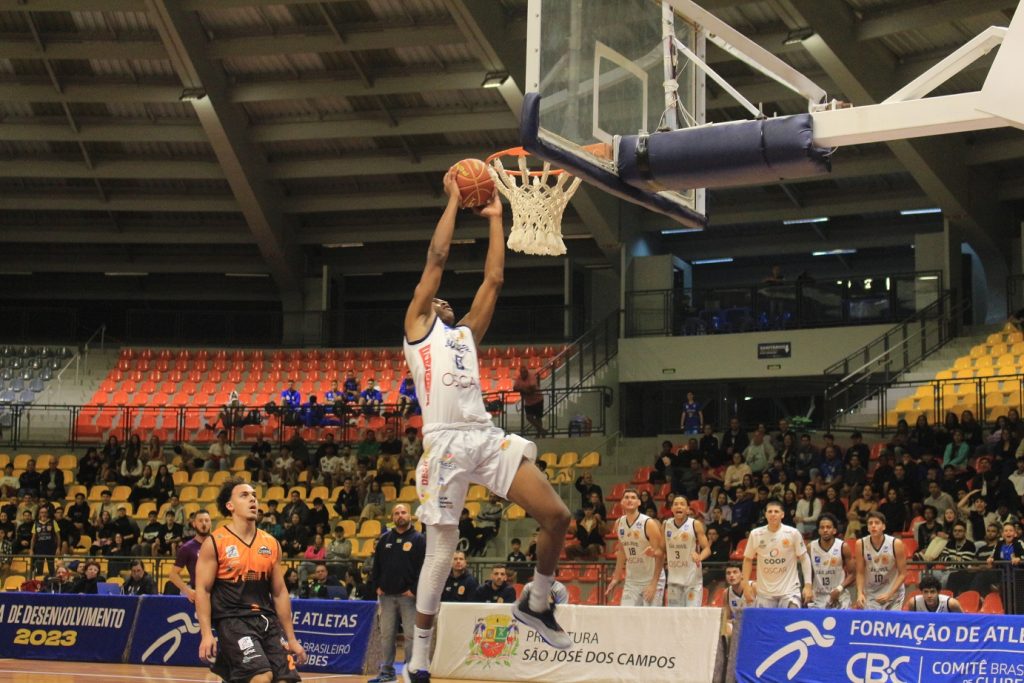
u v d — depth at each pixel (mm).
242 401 28234
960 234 25203
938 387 21625
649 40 8273
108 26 23547
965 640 9438
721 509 18438
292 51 23594
